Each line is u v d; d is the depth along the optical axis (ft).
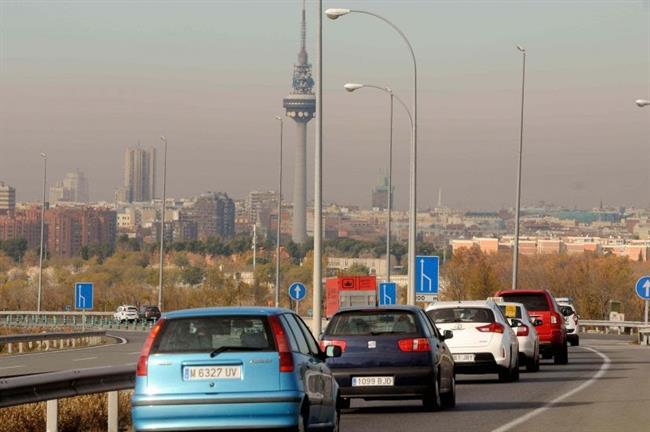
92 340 542.98
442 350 192.65
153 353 127.95
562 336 331.16
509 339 250.78
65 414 165.99
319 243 301.02
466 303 250.57
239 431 127.24
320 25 302.66
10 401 144.25
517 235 531.91
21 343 452.76
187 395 126.31
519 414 184.55
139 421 127.03
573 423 169.78
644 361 354.33
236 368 126.62
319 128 302.45
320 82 303.07
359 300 482.69
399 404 209.05
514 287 531.50
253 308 132.46
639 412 187.21
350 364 184.85
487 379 270.67
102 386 165.48
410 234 441.68
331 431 145.38
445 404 197.77
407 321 186.80
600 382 259.19
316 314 299.38
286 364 126.72
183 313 130.31
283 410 125.70
